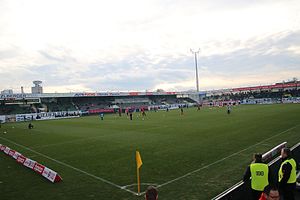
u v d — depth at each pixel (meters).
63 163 15.32
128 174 12.41
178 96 109.94
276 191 4.55
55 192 10.40
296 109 49.47
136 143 20.92
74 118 60.50
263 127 26.23
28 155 18.30
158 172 12.43
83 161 15.57
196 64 94.56
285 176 6.62
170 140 21.52
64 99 80.94
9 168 14.68
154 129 29.59
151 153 16.80
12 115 60.19
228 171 12.02
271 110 49.94
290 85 84.50
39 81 93.62
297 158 10.38
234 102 92.88
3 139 27.86
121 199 9.36
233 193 6.71
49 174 12.18
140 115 56.81
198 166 13.12
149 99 100.94
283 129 24.14
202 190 9.73
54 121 52.69
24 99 68.12
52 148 20.70
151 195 4.09
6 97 61.28
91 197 9.67
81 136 26.88
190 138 22.02
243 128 26.36
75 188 10.78
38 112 69.88
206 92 108.44
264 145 17.61
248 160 13.88
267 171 6.50
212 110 61.47
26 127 41.72
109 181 11.48
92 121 46.56
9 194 10.41
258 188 6.47
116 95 82.69
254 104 85.19
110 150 18.56
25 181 12.05
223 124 30.91
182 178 11.32
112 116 59.06
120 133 27.56
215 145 18.41
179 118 43.12
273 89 94.12
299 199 7.41
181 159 14.77
